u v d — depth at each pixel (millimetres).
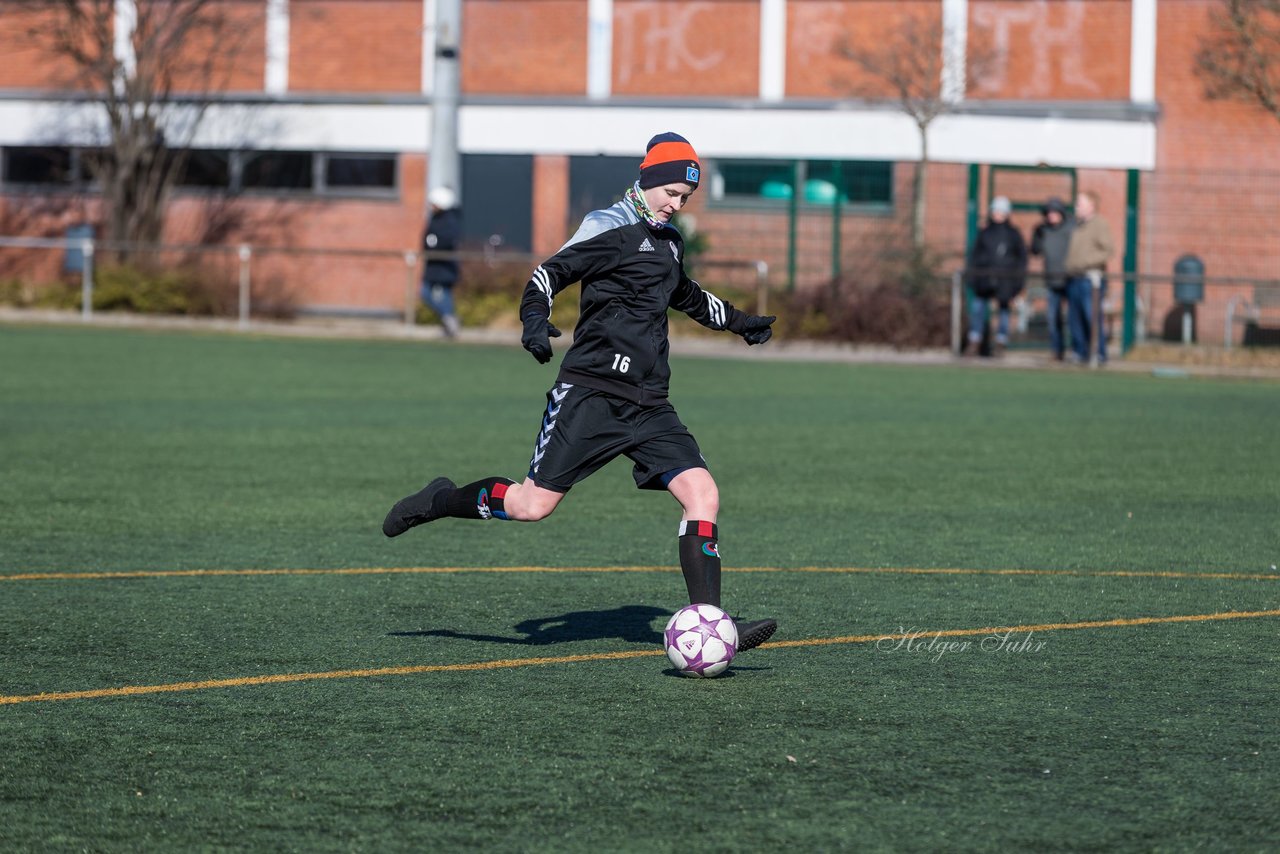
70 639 20859
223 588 24406
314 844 13250
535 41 98500
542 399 55031
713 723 16938
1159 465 40406
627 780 14953
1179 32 91812
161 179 102188
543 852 13055
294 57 101750
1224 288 83812
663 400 19281
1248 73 80438
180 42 98625
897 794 14586
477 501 19438
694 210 93375
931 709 17562
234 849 13148
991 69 90438
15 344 73438
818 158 93625
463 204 99312
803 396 57656
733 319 19797
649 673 19203
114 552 27391
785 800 14391
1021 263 74250
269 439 43500
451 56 85438
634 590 24562
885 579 25578
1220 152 91812
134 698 17891
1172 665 19781
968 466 39844
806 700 17938
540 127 98062
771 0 94938
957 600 23922
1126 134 92250
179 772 15180
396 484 35781
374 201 100812
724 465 39656
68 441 42312
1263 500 34750
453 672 19203
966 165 84438
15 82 104062
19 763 15430
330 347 75625
